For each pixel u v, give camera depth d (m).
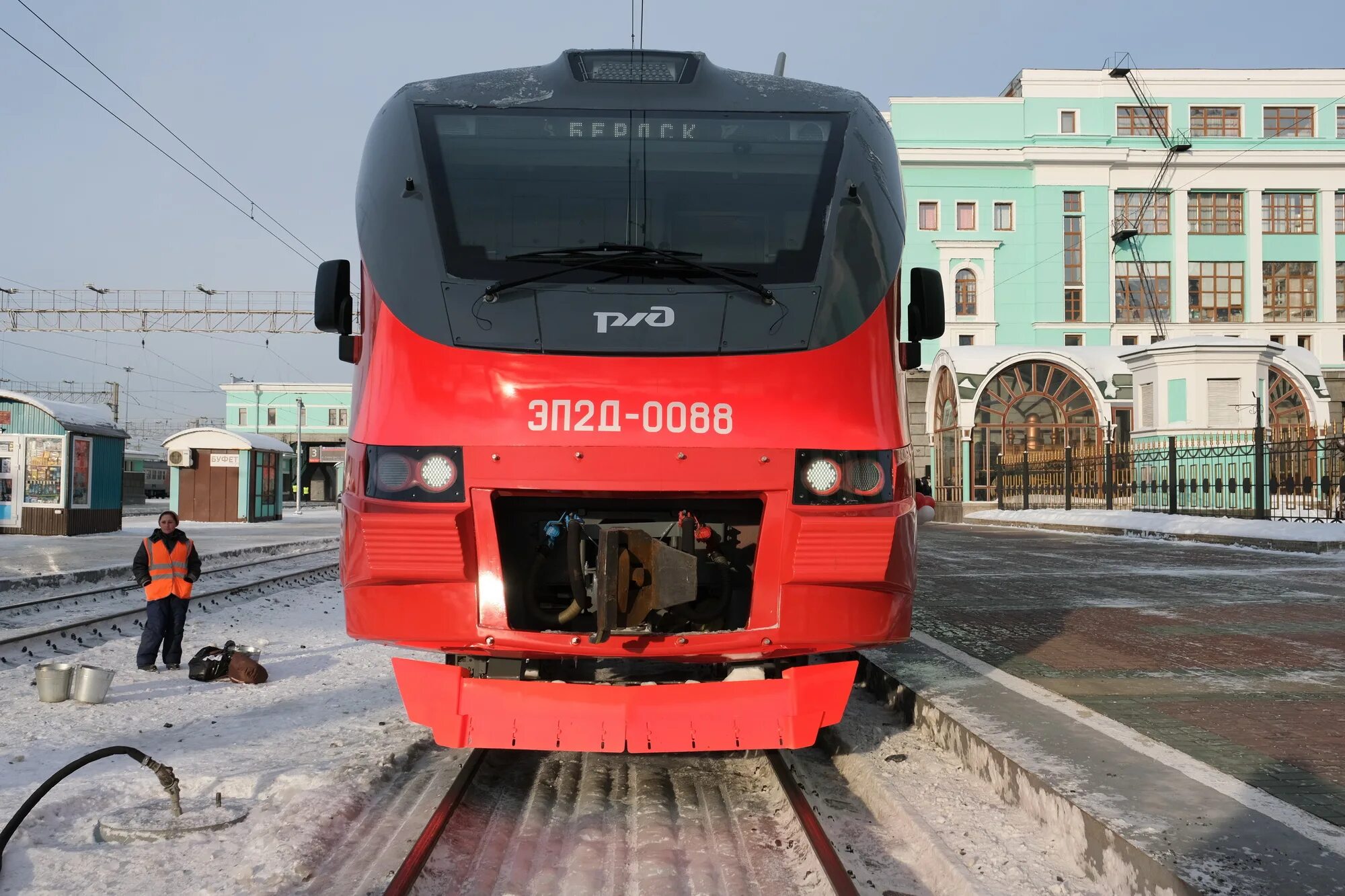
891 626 4.53
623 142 4.99
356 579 4.39
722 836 4.58
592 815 4.88
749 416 4.32
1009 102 49.44
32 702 7.20
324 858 4.18
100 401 74.69
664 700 4.31
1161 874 3.36
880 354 4.66
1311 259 49.97
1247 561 15.41
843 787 5.31
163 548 8.62
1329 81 49.53
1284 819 3.80
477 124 5.02
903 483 4.55
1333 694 6.12
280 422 80.12
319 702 7.15
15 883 3.98
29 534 25.31
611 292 4.51
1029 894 3.66
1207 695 6.07
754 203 4.82
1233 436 24.22
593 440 4.25
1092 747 4.83
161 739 6.18
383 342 4.55
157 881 3.99
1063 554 17.09
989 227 49.47
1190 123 49.75
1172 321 49.59
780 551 4.31
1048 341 49.22
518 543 4.55
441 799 4.84
